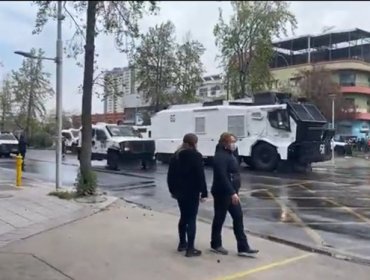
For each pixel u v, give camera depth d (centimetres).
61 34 1419
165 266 668
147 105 5316
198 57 4531
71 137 4325
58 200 1234
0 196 1300
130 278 613
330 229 963
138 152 2389
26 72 5819
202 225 969
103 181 1841
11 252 723
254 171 2292
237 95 3506
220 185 730
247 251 727
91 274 625
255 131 2342
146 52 4119
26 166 2656
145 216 1048
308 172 2308
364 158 3678
